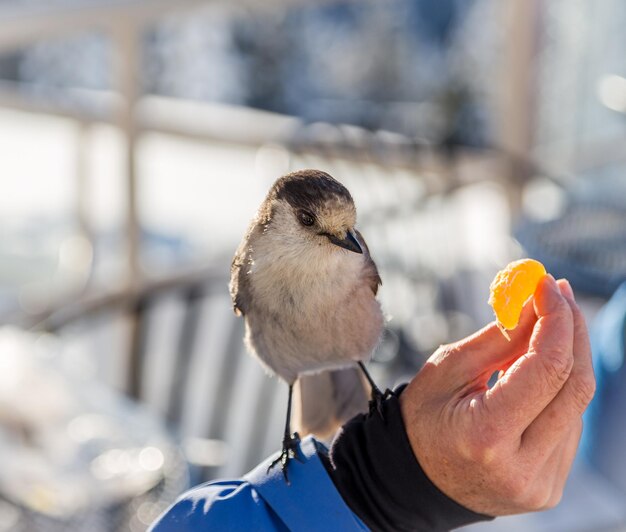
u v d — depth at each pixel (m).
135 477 1.24
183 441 1.50
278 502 0.95
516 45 2.23
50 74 3.92
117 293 1.76
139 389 1.70
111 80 1.90
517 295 0.95
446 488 0.94
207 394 1.68
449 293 1.84
